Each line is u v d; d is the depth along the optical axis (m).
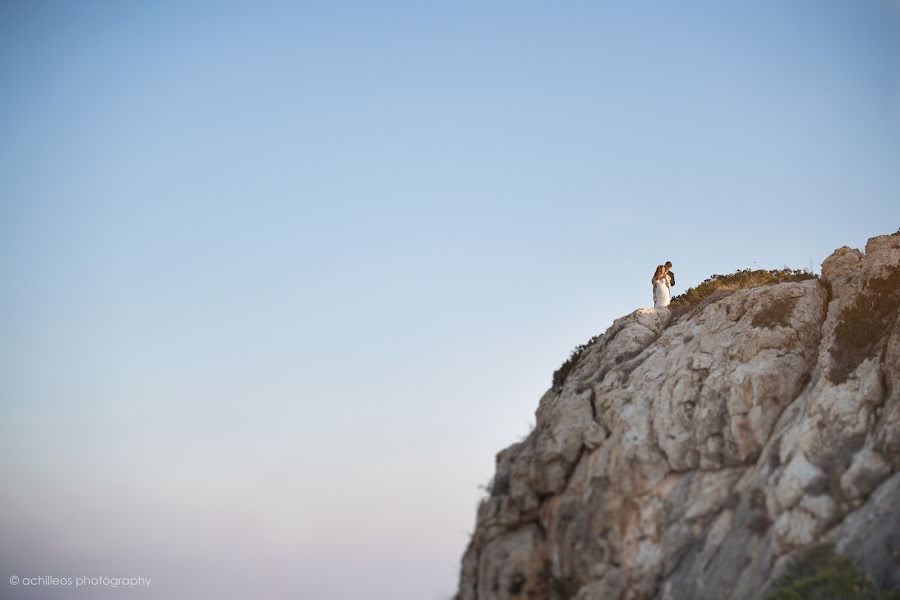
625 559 30.42
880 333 32.00
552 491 33.59
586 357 40.00
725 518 29.77
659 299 42.53
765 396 32.59
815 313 34.88
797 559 26.98
